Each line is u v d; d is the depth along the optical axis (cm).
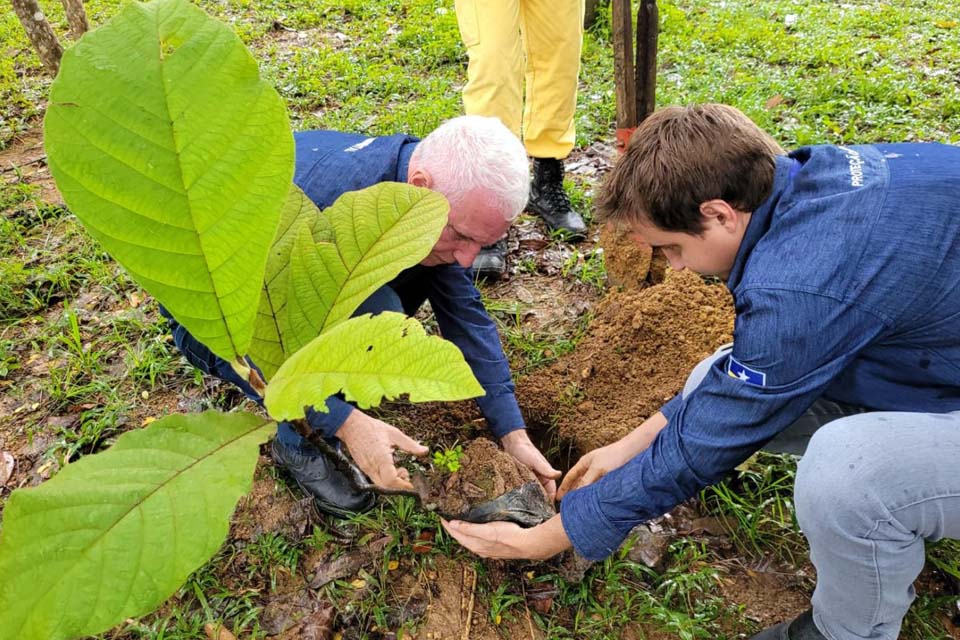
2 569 73
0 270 329
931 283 138
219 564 213
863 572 151
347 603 202
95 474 83
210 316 86
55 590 73
